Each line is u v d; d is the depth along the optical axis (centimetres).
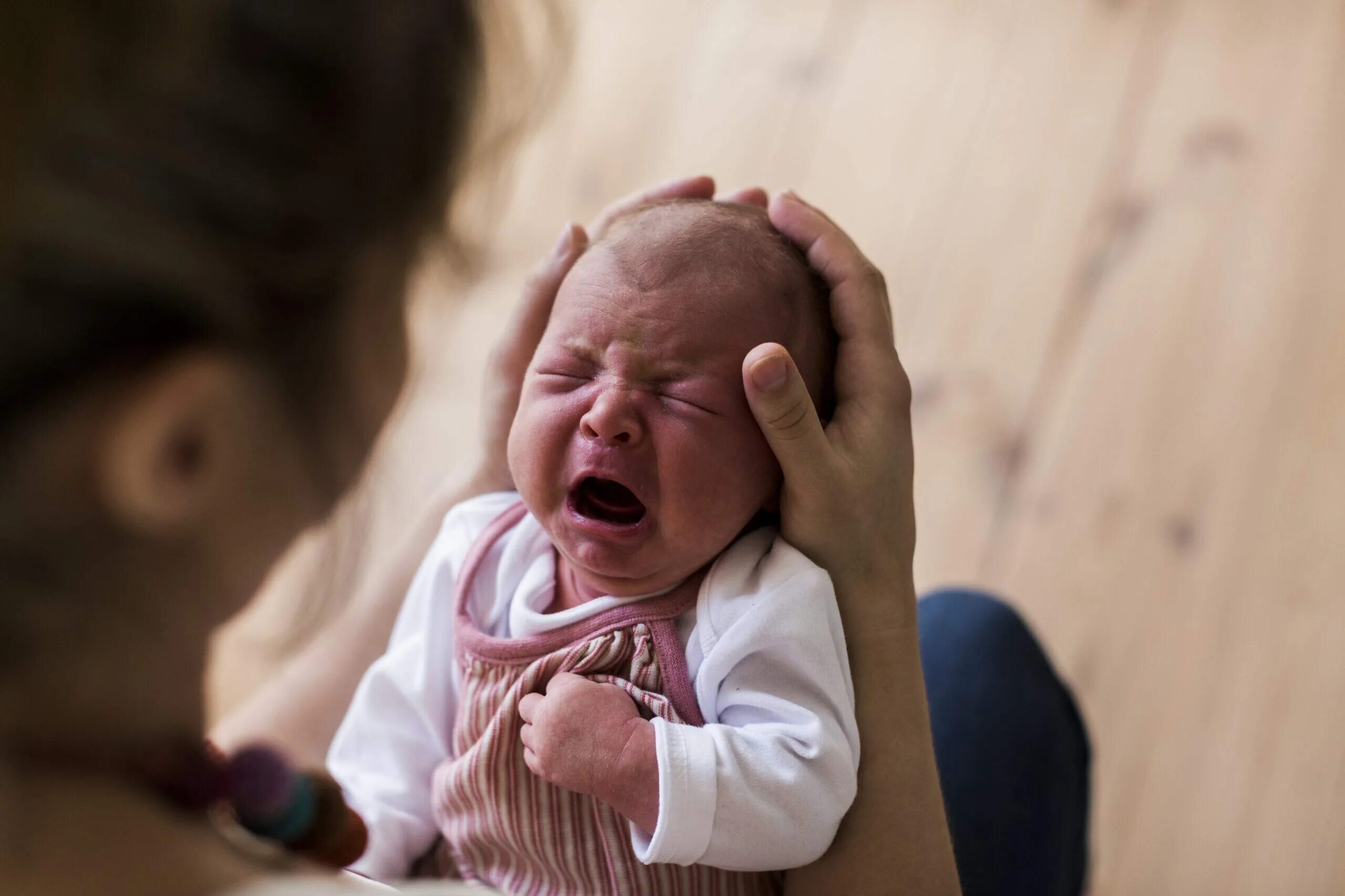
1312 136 184
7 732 36
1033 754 97
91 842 38
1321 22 193
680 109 197
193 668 40
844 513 72
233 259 32
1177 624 153
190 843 41
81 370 31
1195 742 146
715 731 67
